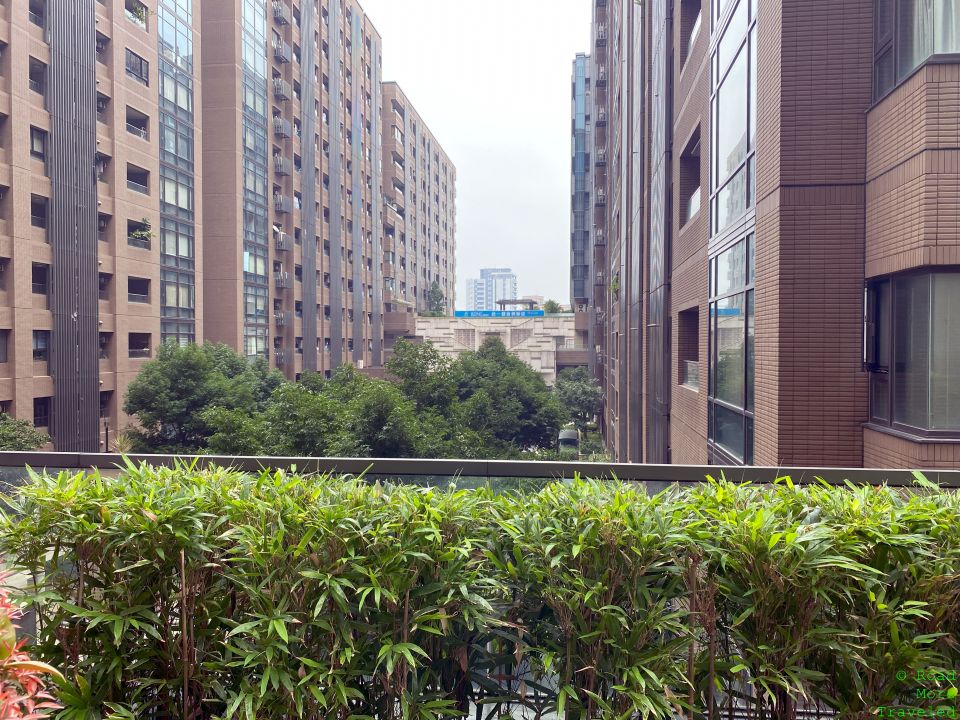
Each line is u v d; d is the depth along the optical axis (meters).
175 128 38.00
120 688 2.35
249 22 45.97
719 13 10.31
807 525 2.18
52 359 27.98
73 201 29.25
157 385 28.58
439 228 108.75
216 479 2.59
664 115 15.68
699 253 12.01
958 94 5.45
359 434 21.95
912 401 5.96
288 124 50.97
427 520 2.17
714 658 2.23
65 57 28.84
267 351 48.91
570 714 2.33
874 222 6.49
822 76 6.76
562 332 78.50
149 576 2.33
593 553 2.18
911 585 2.16
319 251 58.09
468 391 36.88
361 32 69.19
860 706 2.20
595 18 48.84
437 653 2.33
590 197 66.19
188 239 39.41
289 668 2.17
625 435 26.08
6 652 1.68
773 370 7.09
